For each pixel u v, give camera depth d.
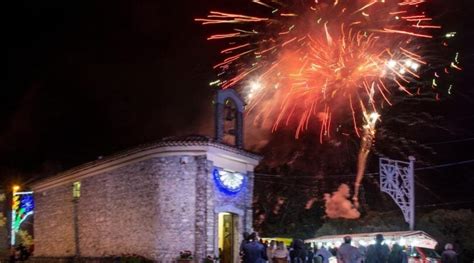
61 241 30.19
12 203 36.34
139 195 24.84
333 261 27.52
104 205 26.89
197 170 23.84
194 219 23.47
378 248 17.69
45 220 32.28
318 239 32.94
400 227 35.69
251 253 16.52
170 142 23.73
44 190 32.94
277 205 41.22
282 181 42.03
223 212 24.48
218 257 23.47
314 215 40.59
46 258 30.75
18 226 36.00
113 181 26.56
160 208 23.77
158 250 23.45
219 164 24.58
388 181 31.42
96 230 27.19
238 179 25.42
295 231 40.00
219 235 25.58
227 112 26.78
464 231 34.81
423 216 37.06
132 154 25.23
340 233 37.62
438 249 32.81
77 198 29.06
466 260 33.66
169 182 23.89
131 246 24.77
